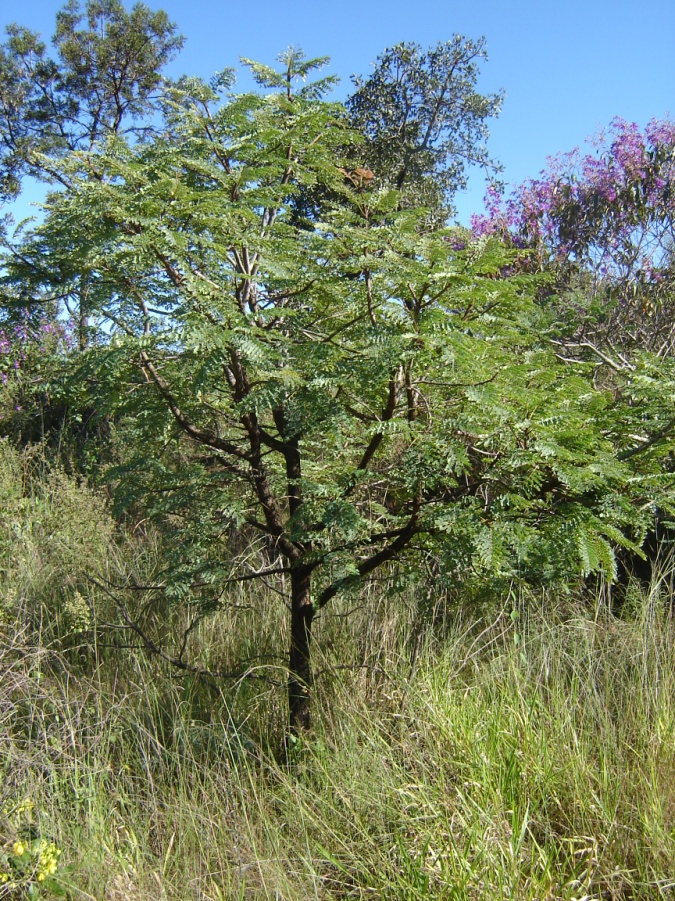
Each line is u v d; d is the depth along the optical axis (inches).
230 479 145.9
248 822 120.8
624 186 257.9
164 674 165.9
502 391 110.8
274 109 142.9
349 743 137.3
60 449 290.2
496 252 112.5
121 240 112.0
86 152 124.9
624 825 114.4
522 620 174.1
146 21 485.1
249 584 196.5
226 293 124.0
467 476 132.4
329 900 111.1
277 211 147.8
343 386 129.3
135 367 131.1
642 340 238.7
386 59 362.0
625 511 116.9
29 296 135.6
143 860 119.4
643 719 133.6
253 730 153.2
